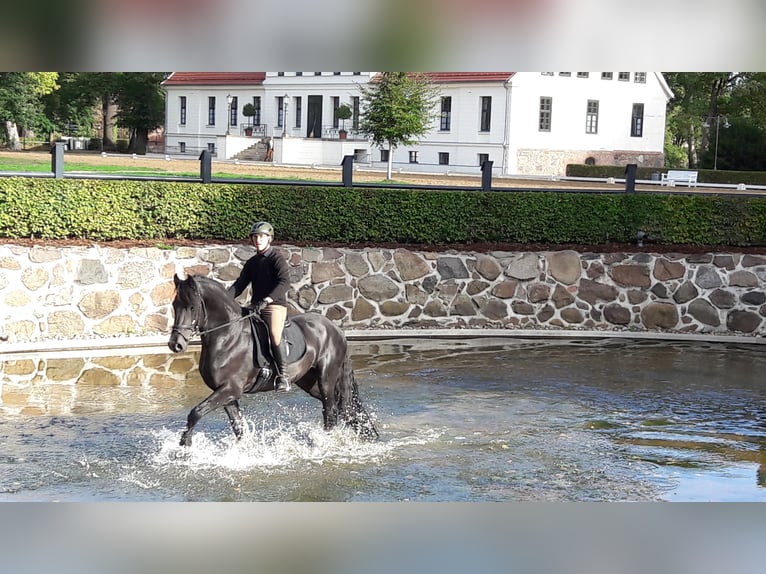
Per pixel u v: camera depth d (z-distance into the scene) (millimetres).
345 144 61094
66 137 74625
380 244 17906
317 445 10305
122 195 16516
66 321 15852
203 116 74062
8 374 13477
